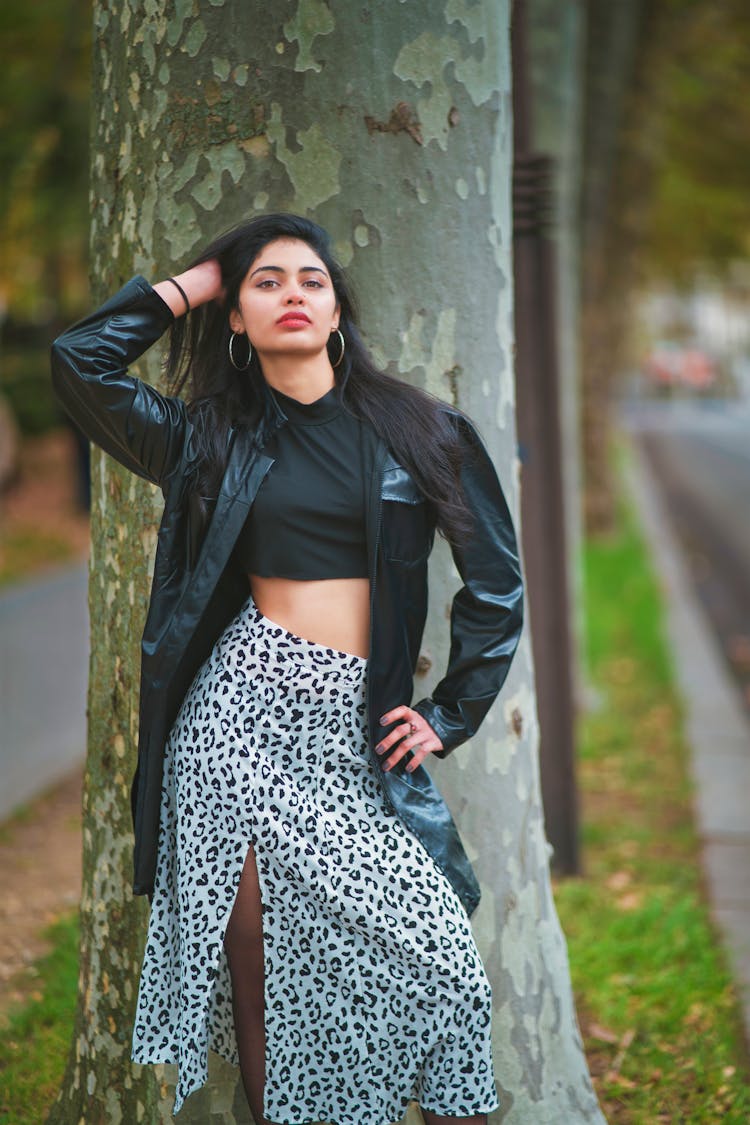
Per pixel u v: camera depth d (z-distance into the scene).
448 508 2.23
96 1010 2.80
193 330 2.38
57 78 9.09
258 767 2.15
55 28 9.19
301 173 2.47
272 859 2.15
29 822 5.52
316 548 2.20
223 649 2.23
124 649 2.67
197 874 2.18
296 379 2.23
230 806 2.16
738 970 4.05
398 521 2.20
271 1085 2.22
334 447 2.22
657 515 18.31
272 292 2.20
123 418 2.22
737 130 15.12
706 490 21.91
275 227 2.23
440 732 2.23
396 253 2.51
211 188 2.48
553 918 2.90
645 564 13.17
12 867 4.99
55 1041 3.53
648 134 13.71
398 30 2.44
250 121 2.46
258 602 2.25
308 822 2.15
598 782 6.16
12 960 4.14
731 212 18.19
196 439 2.25
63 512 14.51
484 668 2.27
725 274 22.48
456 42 2.48
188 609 2.20
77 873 4.94
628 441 33.38
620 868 5.02
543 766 4.87
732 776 6.15
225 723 2.17
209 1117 2.61
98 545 2.72
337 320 2.27
